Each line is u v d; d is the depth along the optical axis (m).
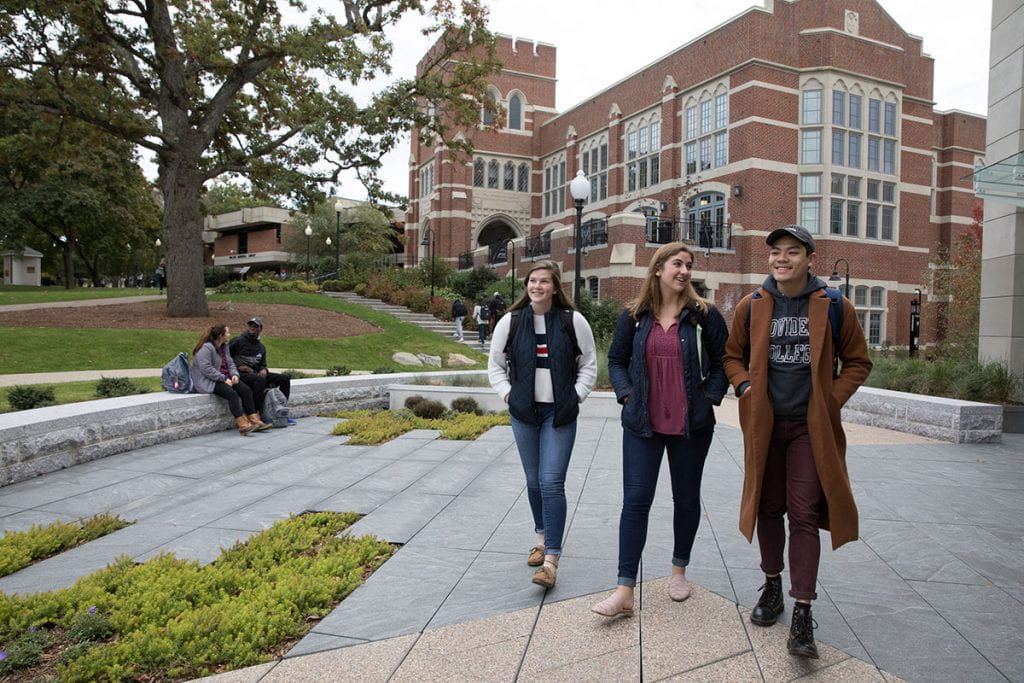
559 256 26.59
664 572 3.74
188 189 18.52
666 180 28.48
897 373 10.90
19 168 36.41
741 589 3.50
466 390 10.19
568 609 3.26
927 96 27.92
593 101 34.34
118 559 3.84
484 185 38.38
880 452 7.38
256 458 6.86
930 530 4.55
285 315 21.45
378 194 18.64
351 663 2.79
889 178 26.47
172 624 3.01
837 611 3.26
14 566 3.85
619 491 5.59
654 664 2.72
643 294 3.30
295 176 17.83
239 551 4.02
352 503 5.22
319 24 16.53
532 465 3.78
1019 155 7.02
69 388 9.76
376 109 16.64
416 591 3.51
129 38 16.77
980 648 2.88
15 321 16.56
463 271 33.06
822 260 25.00
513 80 39.16
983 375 9.56
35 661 2.84
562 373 3.59
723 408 11.06
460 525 4.66
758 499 2.92
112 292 29.23
